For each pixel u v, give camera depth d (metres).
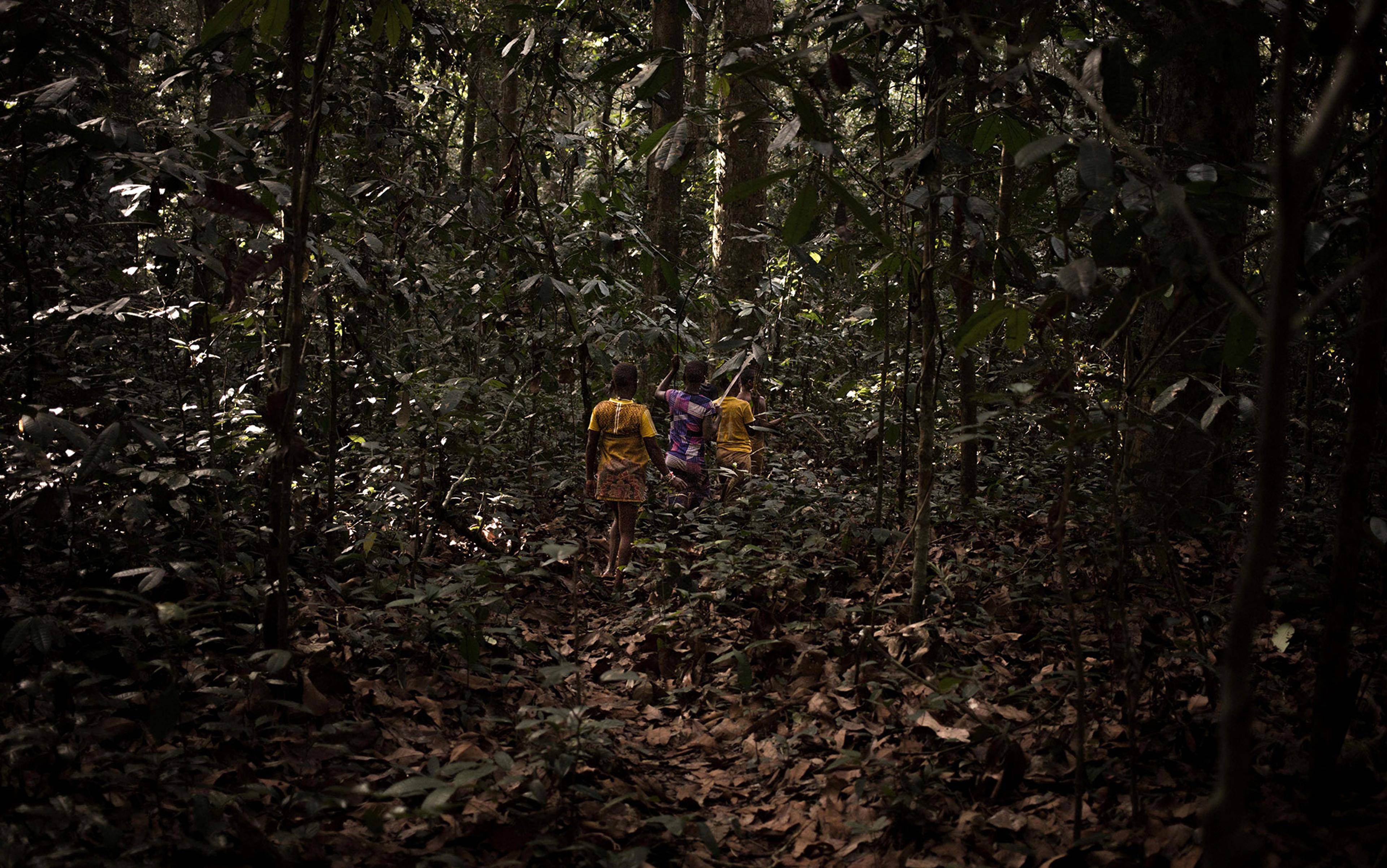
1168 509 3.46
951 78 4.02
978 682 3.48
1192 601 4.42
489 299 6.61
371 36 4.79
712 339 10.29
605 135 7.25
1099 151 2.31
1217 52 2.92
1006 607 4.60
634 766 3.46
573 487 7.46
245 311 5.20
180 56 5.78
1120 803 2.85
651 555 5.24
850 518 5.73
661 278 10.34
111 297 4.98
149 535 4.15
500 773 3.04
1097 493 4.69
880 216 4.65
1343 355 4.62
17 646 2.64
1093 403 3.70
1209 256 1.84
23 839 2.21
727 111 3.19
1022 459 7.61
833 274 8.23
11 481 3.21
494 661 4.20
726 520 6.38
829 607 4.68
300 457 3.45
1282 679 3.60
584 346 6.47
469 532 5.63
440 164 6.71
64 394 4.43
